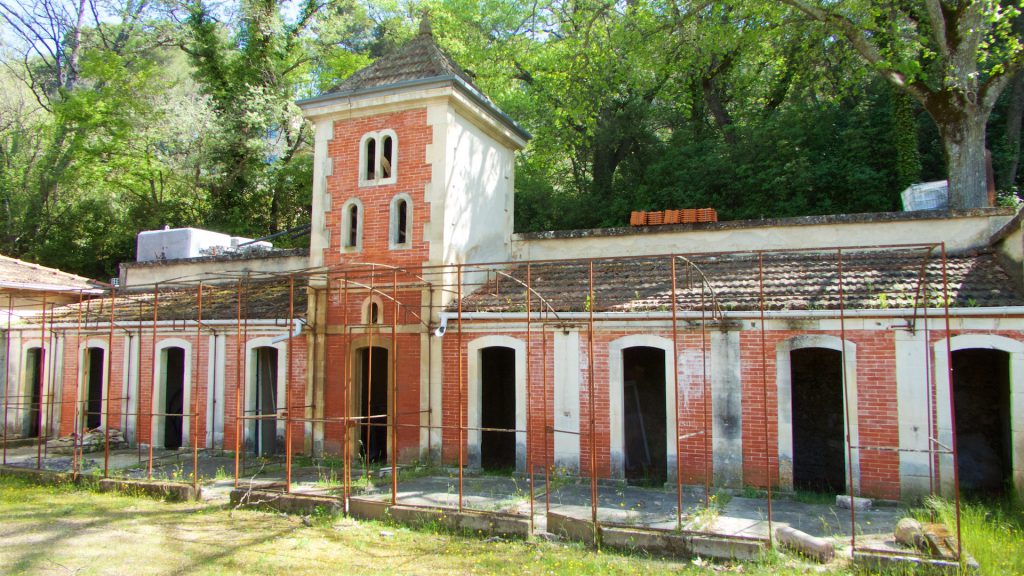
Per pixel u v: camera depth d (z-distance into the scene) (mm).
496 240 16672
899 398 10867
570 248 16359
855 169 21438
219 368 16734
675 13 19781
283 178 31688
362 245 15234
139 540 9539
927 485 10594
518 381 13445
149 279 21578
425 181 14656
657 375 15289
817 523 9453
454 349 14102
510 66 27906
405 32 30344
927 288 11172
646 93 26547
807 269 12773
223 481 13031
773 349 11617
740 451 11672
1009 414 11812
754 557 8141
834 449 14102
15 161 35094
